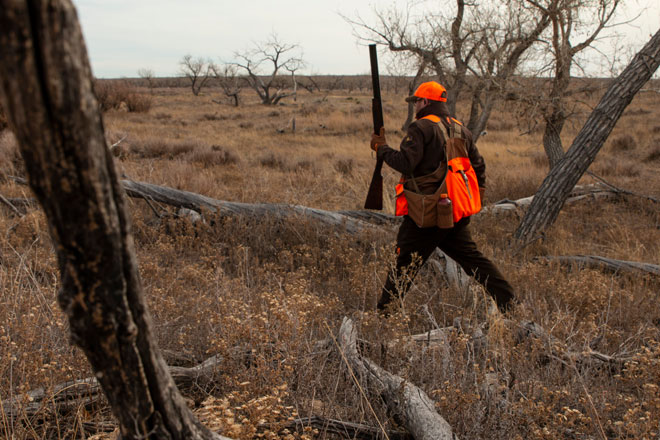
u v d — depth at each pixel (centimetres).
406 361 250
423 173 317
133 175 824
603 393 223
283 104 4994
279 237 527
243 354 234
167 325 279
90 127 70
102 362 87
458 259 342
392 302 300
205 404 176
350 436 206
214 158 1234
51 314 267
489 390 218
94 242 77
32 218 501
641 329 312
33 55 62
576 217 705
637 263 458
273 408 179
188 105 4722
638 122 2159
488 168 1159
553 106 840
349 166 1167
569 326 295
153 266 368
